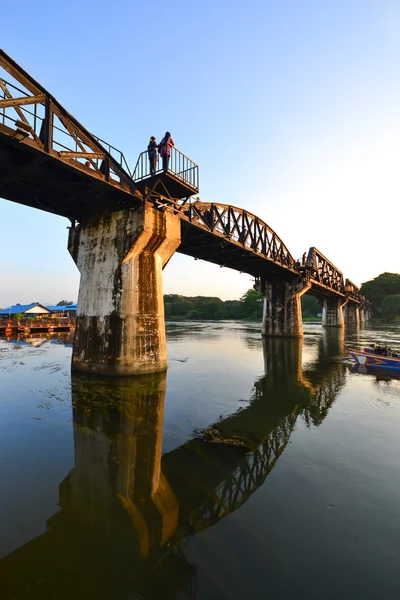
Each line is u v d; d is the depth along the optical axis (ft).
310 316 483.92
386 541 17.01
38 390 48.80
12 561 15.71
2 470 25.21
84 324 62.49
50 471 25.22
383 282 474.49
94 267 62.03
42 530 18.11
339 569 14.97
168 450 29.35
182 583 14.11
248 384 56.70
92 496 21.71
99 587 14.10
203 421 37.24
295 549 16.34
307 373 67.41
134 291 57.21
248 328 242.17
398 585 14.05
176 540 17.11
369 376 64.44
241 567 15.10
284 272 141.28
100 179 48.57
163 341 62.69
